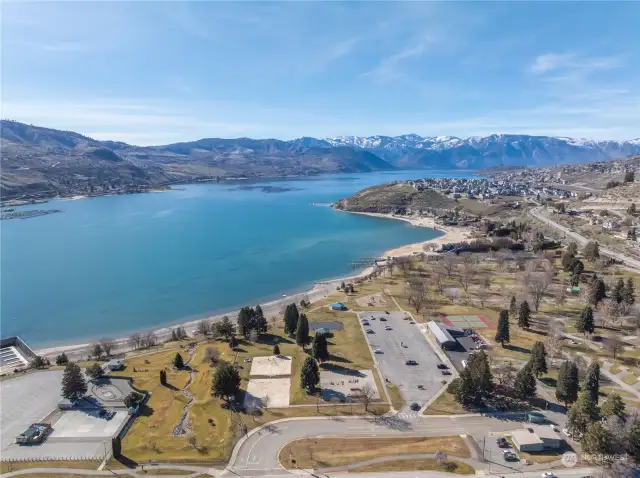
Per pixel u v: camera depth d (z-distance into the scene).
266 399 111.31
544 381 117.00
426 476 83.19
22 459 89.88
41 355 154.38
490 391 109.56
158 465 87.75
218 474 85.12
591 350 134.62
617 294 167.12
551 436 91.75
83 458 90.00
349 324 162.25
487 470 84.50
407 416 103.31
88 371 122.50
